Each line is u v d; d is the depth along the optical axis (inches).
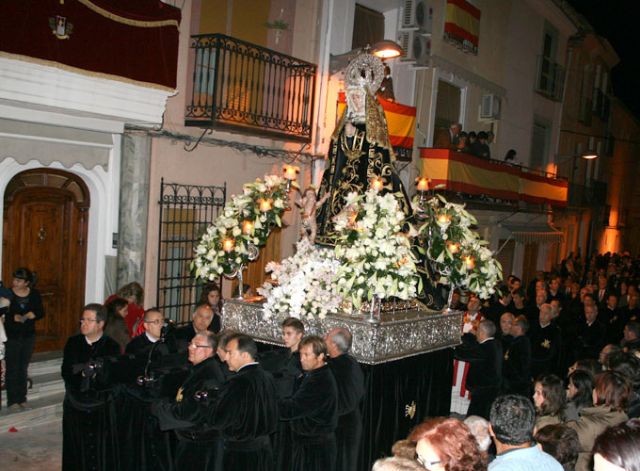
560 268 834.8
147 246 350.0
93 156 325.1
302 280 233.9
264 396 189.0
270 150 415.2
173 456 219.1
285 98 436.1
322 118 448.5
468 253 263.4
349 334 216.2
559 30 853.8
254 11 414.0
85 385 207.8
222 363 222.8
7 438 266.7
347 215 228.4
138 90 306.0
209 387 189.9
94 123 311.1
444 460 115.6
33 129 295.1
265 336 249.6
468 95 638.5
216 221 263.7
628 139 1314.0
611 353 235.6
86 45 278.1
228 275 267.4
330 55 451.2
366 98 252.5
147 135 341.7
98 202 334.6
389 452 237.8
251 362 190.9
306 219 259.3
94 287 337.7
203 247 263.4
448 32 577.9
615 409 177.6
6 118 283.7
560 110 876.0
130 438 216.8
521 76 754.2
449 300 272.2
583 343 391.9
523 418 131.6
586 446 174.4
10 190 302.8
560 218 937.5
